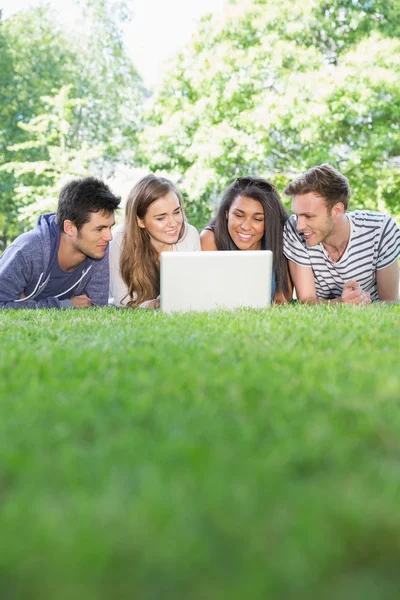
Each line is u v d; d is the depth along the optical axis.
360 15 14.30
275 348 2.63
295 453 1.43
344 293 4.74
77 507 1.19
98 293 5.16
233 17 14.74
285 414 1.74
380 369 2.23
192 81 14.91
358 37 14.29
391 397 1.88
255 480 1.29
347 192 4.70
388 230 4.96
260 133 13.81
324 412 1.76
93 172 17.44
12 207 16.95
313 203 4.61
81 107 17.56
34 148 16.94
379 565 1.07
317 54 13.93
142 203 4.84
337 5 14.51
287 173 14.66
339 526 1.13
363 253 4.95
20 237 4.96
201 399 1.87
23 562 1.03
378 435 1.59
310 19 14.30
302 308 4.14
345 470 1.38
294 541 1.07
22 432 1.62
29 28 17.81
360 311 3.88
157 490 1.24
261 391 1.98
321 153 14.05
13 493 1.31
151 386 2.04
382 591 0.99
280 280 5.02
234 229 4.99
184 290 4.20
